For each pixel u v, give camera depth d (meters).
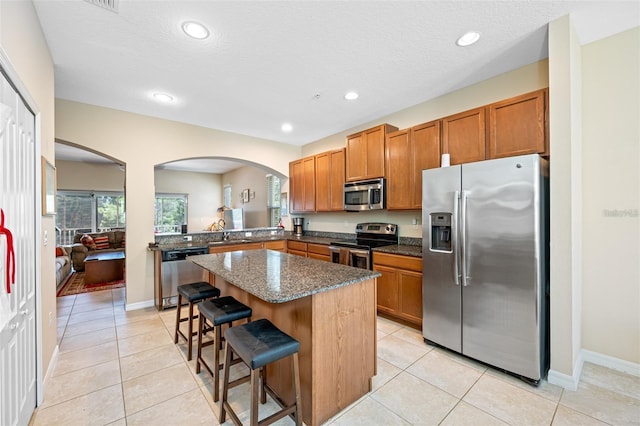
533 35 2.16
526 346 2.04
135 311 3.60
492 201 2.19
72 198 7.02
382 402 1.85
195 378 2.13
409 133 3.25
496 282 2.17
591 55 2.28
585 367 2.23
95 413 1.76
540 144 2.27
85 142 3.36
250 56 2.40
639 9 1.88
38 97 1.90
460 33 2.12
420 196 3.13
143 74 2.69
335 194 4.35
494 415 1.73
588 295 2.31
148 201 3.80
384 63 2.54
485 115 2.61
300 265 2.31
